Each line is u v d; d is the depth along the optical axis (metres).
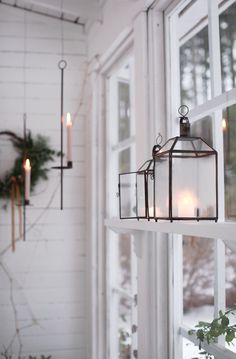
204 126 1.91
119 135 3.07
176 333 1.99
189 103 2.12
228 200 1.70
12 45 3.28
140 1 2.13
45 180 3.25
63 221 3.27
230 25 1.79
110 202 3.02
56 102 3.30
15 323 3.15
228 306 1.73
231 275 1.74
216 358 1.67
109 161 3.04
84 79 3.33
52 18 3.31
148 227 1.52
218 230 1.10
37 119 3.27
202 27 2.00
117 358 3.00
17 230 3.20
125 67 2.95
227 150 1.72
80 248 3.28
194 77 2.09
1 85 3.24
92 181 3.10
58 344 3.19
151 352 2.03
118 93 3.08
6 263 3.17
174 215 1.37
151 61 2.11
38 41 3.31
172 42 2.09
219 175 1.72
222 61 1.78
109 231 3.04
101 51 2.90
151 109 2.09
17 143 3.20
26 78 3.28
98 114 3.12
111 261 3.04
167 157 1.41
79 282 3.26
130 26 2.33
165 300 2.02
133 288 2.64
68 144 2.30
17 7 3.27
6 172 3.19
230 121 1.70
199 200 1.39
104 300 3.04
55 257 3.24
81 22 3.33
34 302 3.19
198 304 2.09
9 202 3.20
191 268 2.13
